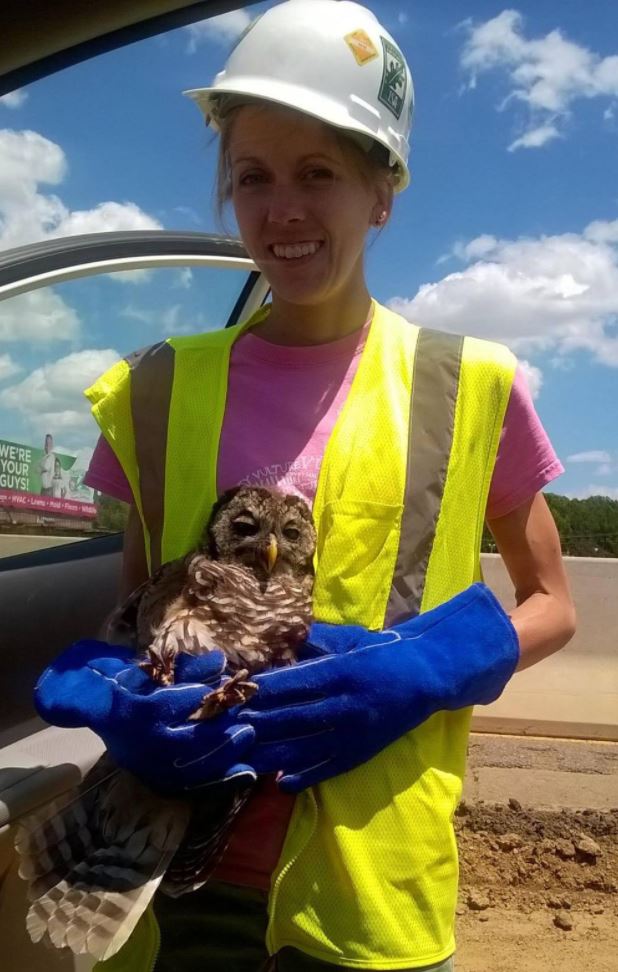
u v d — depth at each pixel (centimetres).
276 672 73
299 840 71
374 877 71
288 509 79
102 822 73
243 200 82
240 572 79
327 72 78
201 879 70
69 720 75
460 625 75
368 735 71
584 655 252
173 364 86
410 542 76
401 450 77
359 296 86
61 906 68
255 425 82
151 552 85
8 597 112
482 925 152
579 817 183
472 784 205
